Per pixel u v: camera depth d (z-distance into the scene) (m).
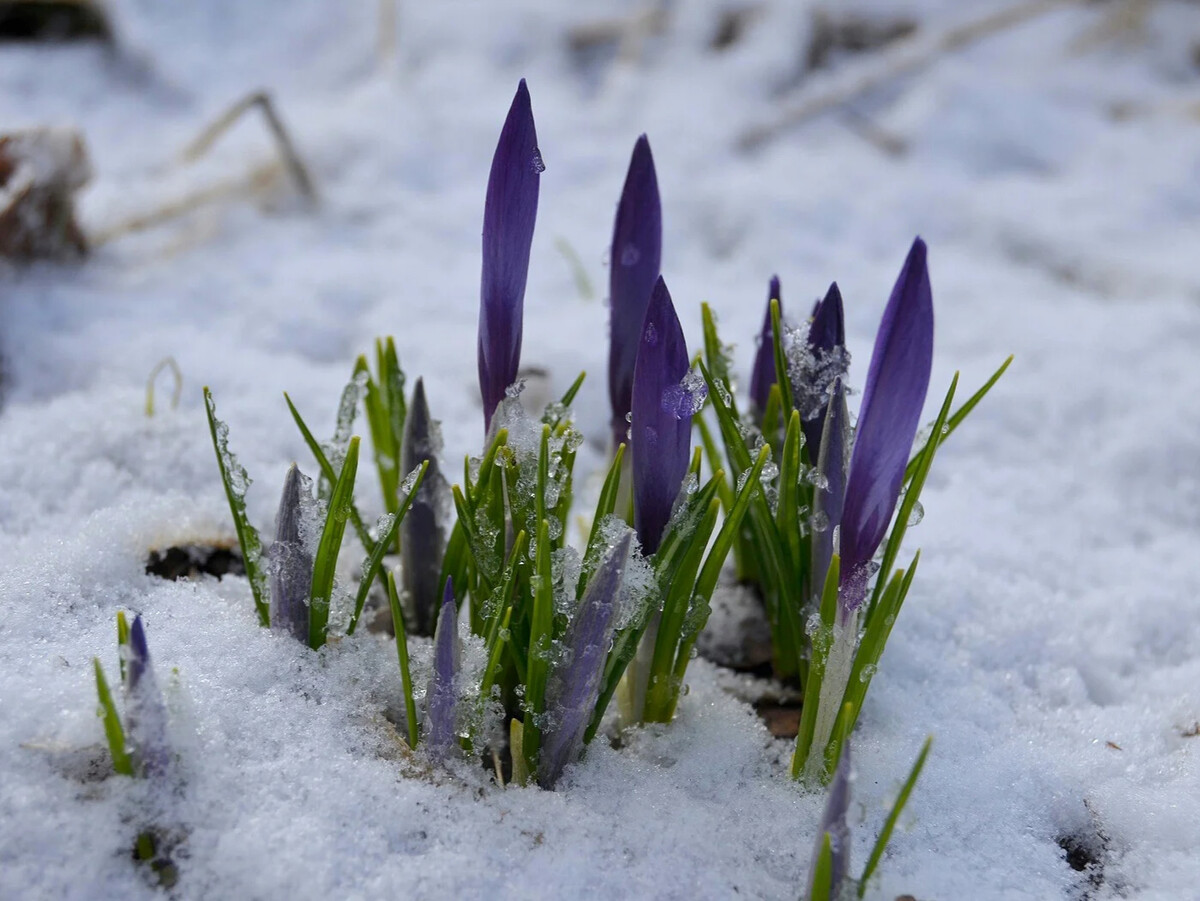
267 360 0.36
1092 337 0.40
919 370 0.21
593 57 0.70
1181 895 0.23
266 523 0.29
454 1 0.72
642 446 0.23
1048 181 0.55
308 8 0.72
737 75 0.65
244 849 0.22
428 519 0.26
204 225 0.46
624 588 0.24
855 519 0.23
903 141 0.59
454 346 0.38
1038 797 0.25
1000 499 0.33
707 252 0.49
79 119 0.58
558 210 0.51
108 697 0.22
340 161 0.54
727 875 0.23
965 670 0.28
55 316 0.36
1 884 0.22
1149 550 0.32
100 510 0.28
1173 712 0.27
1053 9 0.60
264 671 0.25
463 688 0.24
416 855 0.23
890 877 0.23
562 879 0.23
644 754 0.25
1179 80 0.66
